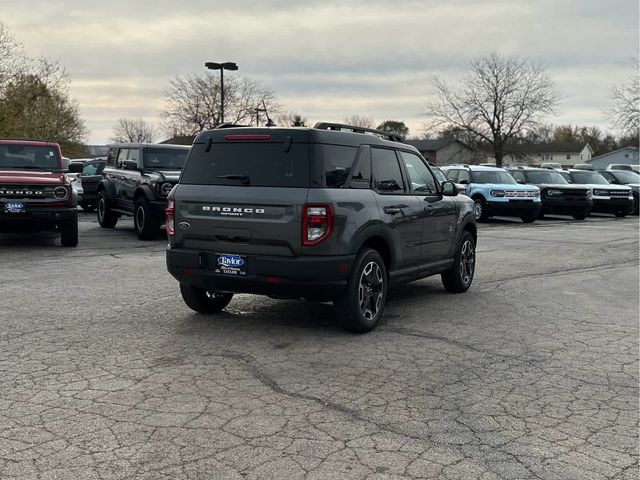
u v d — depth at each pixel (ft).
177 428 12.79
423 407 14.15
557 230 60.85
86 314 22.40
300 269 18.52
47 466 11.14
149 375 15.96
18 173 39.52
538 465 11.48
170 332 20.15
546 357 18.13
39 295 25.62
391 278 21.90
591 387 15.67
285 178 19.02
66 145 169.89
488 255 40.70
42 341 18.89
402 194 22.65
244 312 23.09
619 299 26.76
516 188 69.26
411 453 11.85
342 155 19.83
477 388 15.47
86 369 16.37
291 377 15.98
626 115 172.14
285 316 22.54
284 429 12.82
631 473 11.23
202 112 173.88
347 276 19.26
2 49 129.59
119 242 44.06
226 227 19.47
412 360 17.60
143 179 45.34
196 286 20.67
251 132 19.76
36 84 140.87
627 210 83.41
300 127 19.49
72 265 33.42
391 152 22.53
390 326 21.42
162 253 38.45
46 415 13.35
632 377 16.49
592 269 35.14
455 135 216.95
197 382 15.49
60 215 39.22
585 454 11.96
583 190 76.38
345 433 12.68
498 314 23.50
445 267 25.89
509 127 210.59
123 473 10.93
